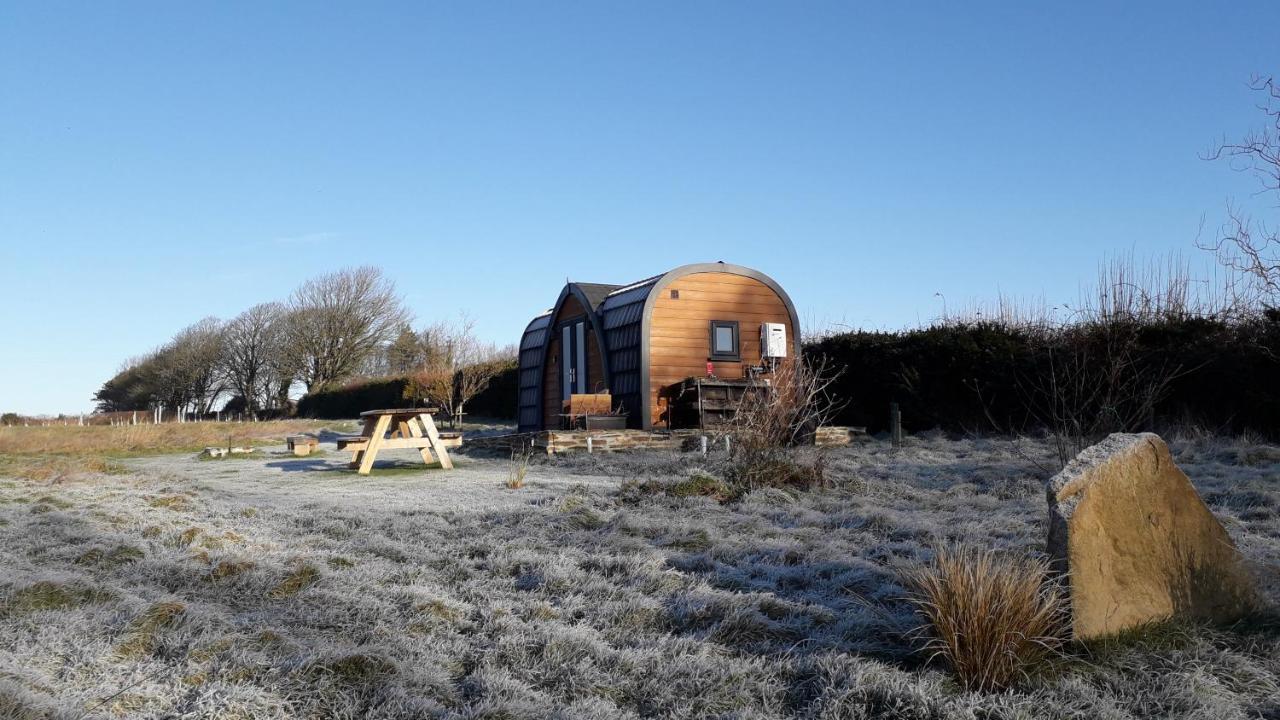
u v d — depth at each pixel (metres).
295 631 4.69
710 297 17.69
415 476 13.10
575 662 4.25
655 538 7.01
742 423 10.44
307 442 18.98
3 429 28.00
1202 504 4.62
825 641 4.48
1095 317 15.36
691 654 4.35
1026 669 3.95
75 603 4.92
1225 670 3.96
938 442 14.62
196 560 6.12
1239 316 14.05
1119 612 4.26
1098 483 4.33
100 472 13.77
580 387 19.52
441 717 3.61
